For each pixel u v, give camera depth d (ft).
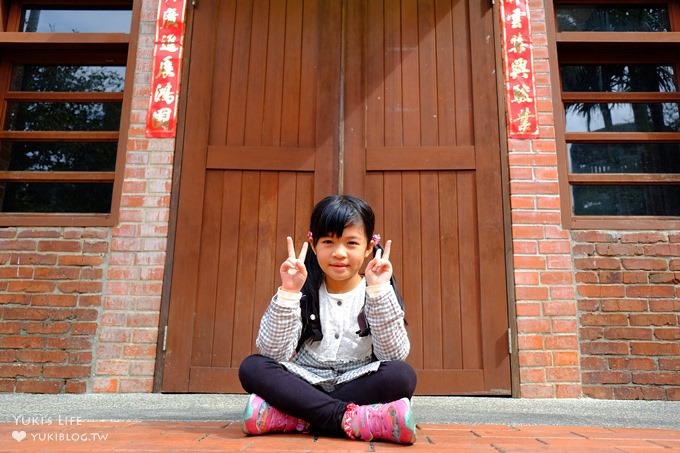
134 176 9.69
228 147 9.82
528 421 6.30
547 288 9.12
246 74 10.16
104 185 9.98
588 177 9.87
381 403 4.84
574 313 9.02
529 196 9.51
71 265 9.30
